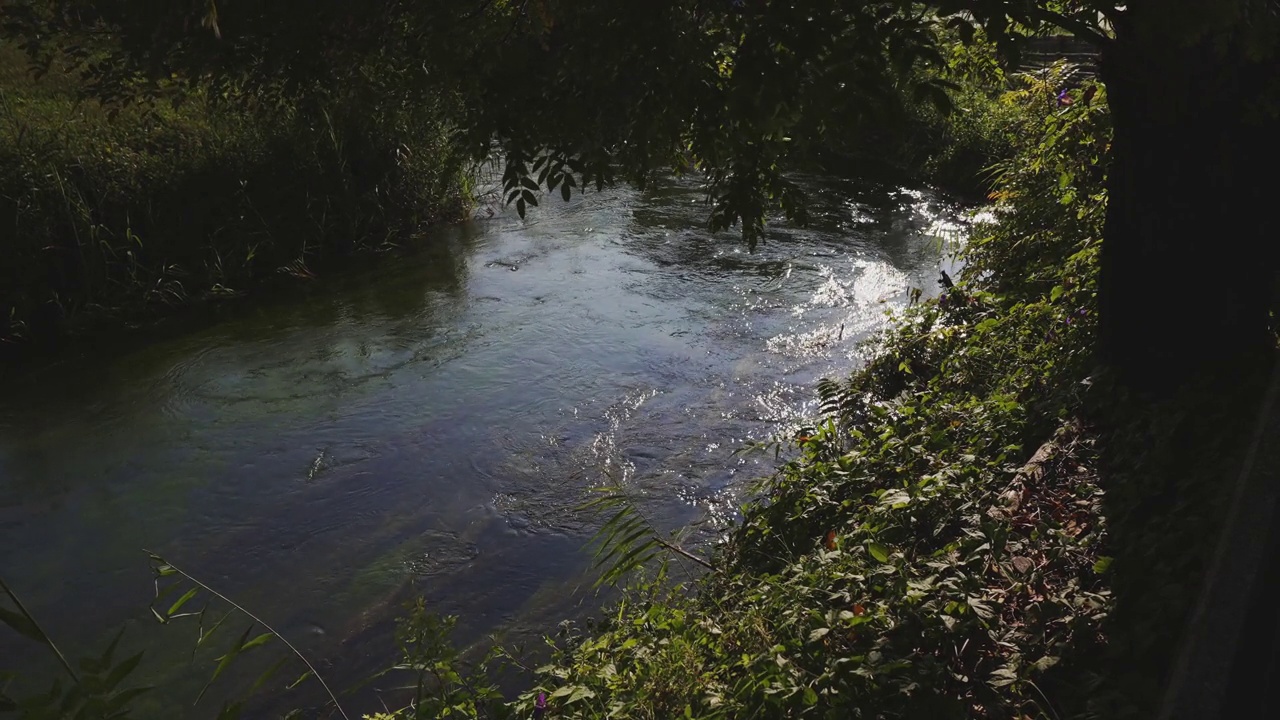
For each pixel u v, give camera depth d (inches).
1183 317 175.9
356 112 173.2
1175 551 134.8
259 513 251.3
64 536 243.6
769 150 138.5
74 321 373.1
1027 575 141.3
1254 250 170.9
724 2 123.0
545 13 133.3
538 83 138.2
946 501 171.5
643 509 243.3
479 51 138.9
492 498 253.3
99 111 450.6
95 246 383.6
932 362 269.9
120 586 223.1
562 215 526.6
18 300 363.3
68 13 140.3
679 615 167.8
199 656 197.8
